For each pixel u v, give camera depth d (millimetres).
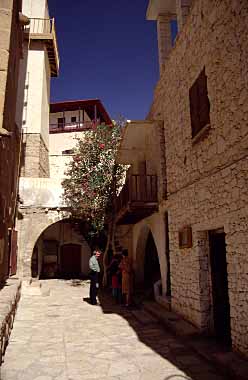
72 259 22516
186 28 7531
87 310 9672
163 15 11039
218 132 5852
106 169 16312
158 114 10414
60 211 16984
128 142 12070
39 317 8578
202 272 6645
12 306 6309
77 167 16812
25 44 18922
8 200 8805
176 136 8336
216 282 6465
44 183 17172
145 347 5871
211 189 6133
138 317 8422
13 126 8891
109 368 4809
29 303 10773
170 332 6930
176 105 8359
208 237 6711
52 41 20297
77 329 7285
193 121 7051
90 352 5590
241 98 5055
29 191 16891
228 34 5461
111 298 12172
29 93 19516
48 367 4844
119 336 6660
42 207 16812
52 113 29469
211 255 6613
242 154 5016
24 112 19141
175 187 8336
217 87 5879
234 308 5156
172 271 8438
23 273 16031
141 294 12578
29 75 19797
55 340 6355
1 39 6941
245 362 4582
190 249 7148
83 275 22172
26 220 16609
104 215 15789
